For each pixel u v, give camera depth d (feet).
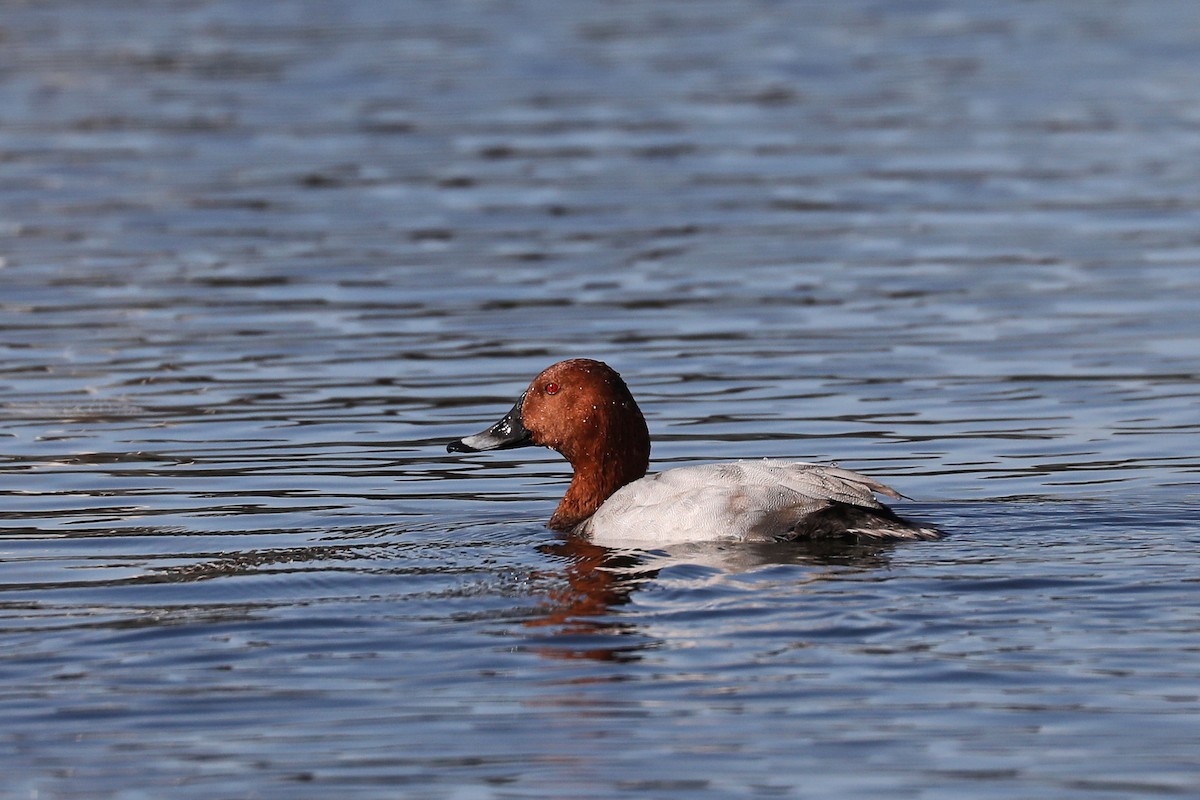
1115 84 106.52
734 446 47.32
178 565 36.63
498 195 80.74
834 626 30.96
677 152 89.61
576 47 118.93
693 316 61.46
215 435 48.70
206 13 134.51
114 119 97.60
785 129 95.04
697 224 75.25
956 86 106.42
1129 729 26.81
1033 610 31.45
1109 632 30.42
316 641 31.12
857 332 59.16
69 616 32.99
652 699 28.27
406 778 25.93
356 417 50.47
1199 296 62.95
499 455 47.11
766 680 28.76
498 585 34.17
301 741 27.17
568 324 60.54
